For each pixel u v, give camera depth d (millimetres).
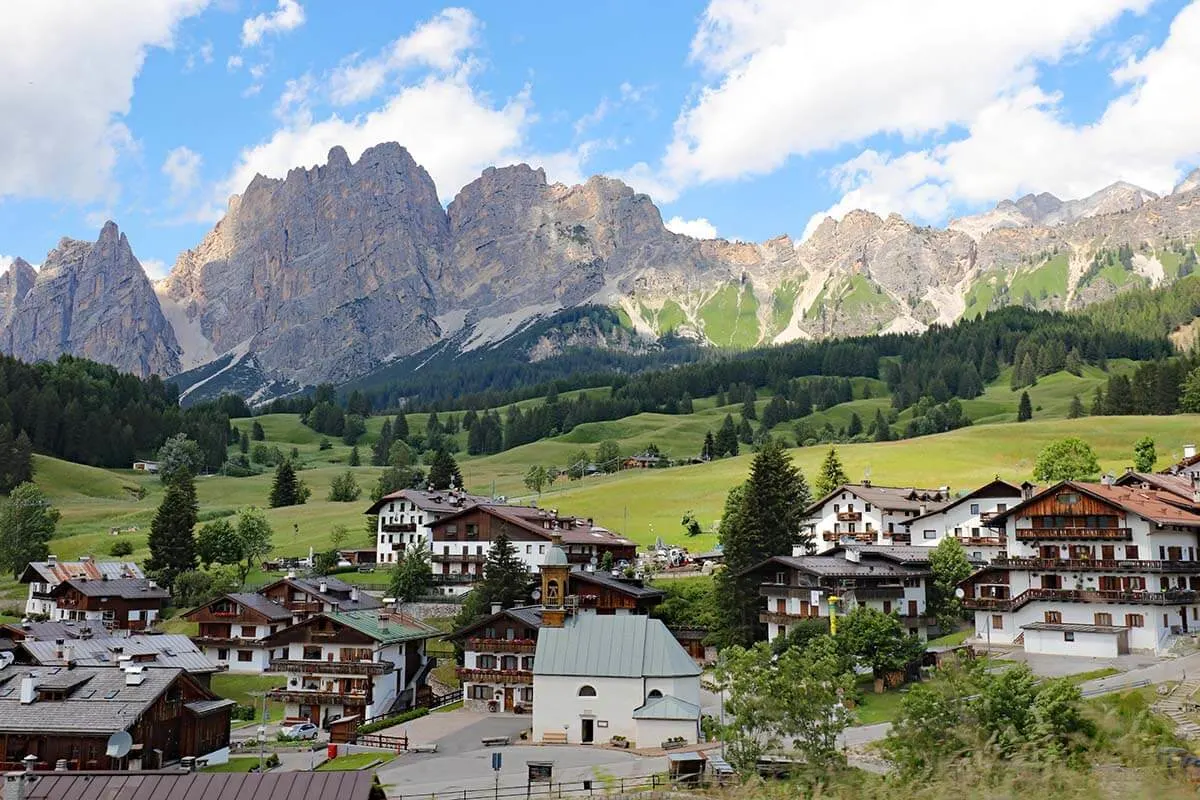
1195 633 97188
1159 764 34156
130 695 74000
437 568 154375
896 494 156500
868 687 88500
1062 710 46156
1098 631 94312
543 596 91188
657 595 122000
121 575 154125
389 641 103312
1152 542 98625
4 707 73188
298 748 86375
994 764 37500
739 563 112875
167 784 48688
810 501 167625
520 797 61312
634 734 82250
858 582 105062
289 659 104312
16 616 152000
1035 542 106438
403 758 77750
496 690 98438
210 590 151750
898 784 40812
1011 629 103875
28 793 48219
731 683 58312
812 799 43312
